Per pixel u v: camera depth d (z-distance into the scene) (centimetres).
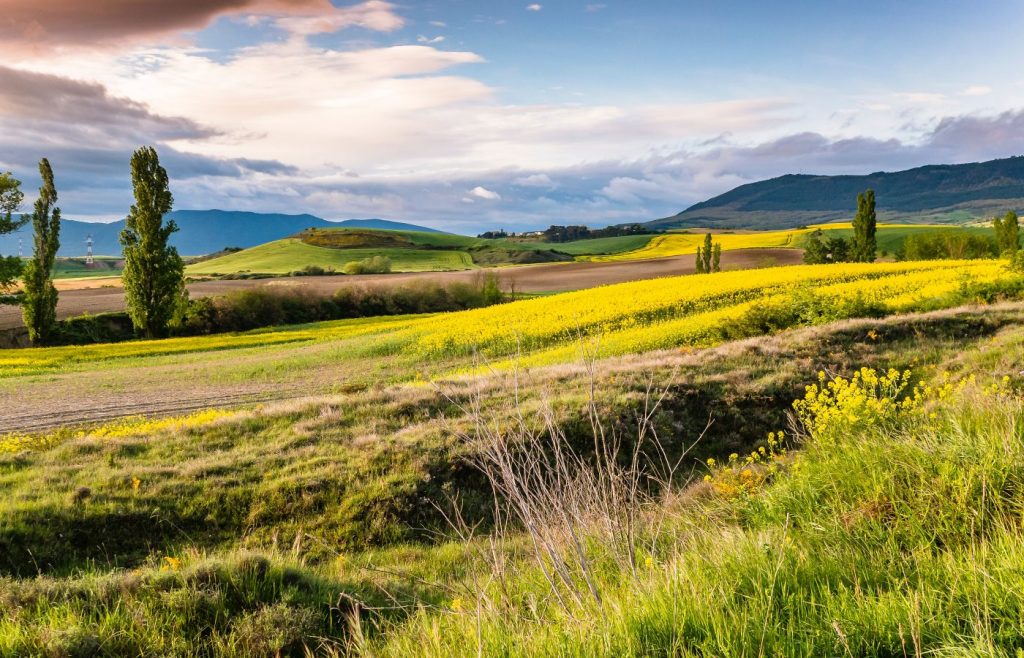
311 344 4228
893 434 483
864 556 306
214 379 2994
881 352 1559
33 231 5350
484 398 1324
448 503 978
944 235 7744
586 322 3098
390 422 1270
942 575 266
